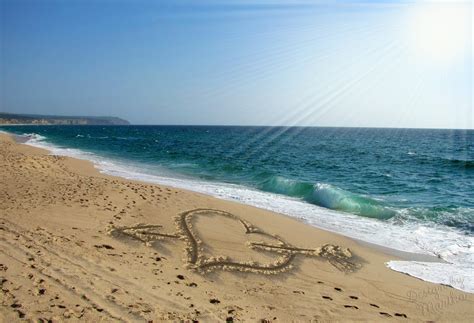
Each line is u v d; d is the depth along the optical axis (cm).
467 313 589
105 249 690
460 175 2366
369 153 4178
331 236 966
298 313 547
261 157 3497
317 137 8706
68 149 3709
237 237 868
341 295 634
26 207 921
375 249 901
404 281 712
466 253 879
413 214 1229
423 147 5362
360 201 1304
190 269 666
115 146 4606
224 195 1500
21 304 439
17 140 4691
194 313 486
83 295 487
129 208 992
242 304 552
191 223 923
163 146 4862
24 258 586
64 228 779
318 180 2114
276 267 726
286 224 1035
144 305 486
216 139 7144
